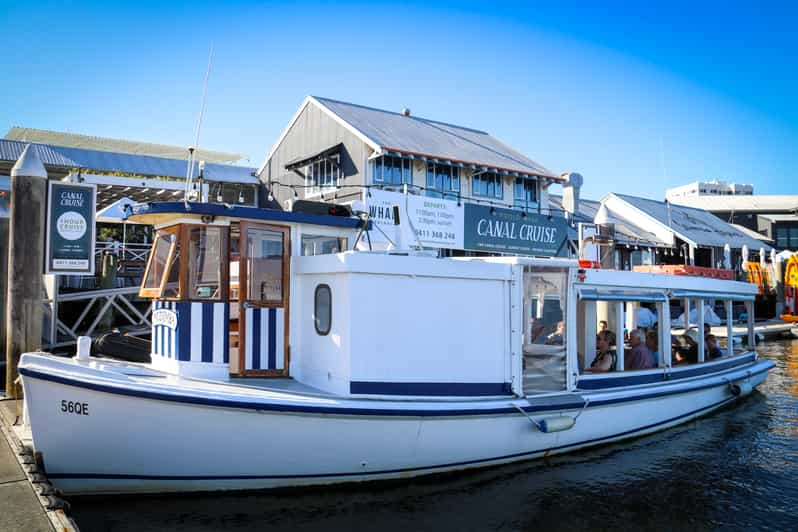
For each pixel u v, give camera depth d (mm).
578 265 7625
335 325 6266
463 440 6730
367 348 6172
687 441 8977
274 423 5750
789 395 12883
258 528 5609
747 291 12430
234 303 7004
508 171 21734
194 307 6215
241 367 6492
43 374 5223
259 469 5836
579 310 8719
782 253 33531
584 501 6637
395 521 5941
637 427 8688
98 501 5656
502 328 7082
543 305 7398
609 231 13266
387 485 6473
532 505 6480
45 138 24734
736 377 10930
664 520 6234
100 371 5453
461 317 6781
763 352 20859
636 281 8609
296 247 6945
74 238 9492
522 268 7195
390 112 24422
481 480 7008
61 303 13008
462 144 23141
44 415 5293
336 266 6191
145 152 27219
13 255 8461
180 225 6312
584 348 8664
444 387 6637
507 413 6887
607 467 7715
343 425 6004
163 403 5422
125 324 13688
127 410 5383
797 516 6391
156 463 5570
